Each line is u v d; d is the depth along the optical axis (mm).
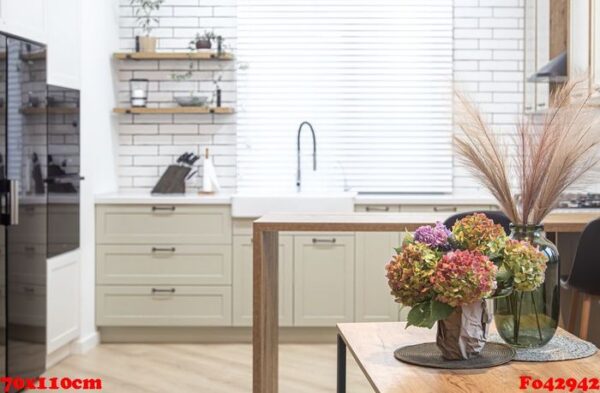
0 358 3928
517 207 2172
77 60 5078
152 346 5469
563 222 3402
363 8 6168
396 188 6227
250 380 4516
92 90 5469
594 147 2057
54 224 4695
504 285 2025
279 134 6203
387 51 6180
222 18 6176
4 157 3953
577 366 1965
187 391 4273
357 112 6195
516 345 2109
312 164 6215
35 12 4414
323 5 6168
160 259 5500
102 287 5504
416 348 2143
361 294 5512
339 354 2490
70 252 4965
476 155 2137
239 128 6195
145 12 6152
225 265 5496
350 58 6191
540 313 2088
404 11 6168
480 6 6148
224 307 5512
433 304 1907
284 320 5512
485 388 1774
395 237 5496
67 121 4879
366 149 6211
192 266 5508
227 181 6199
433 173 6203
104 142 5816
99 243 5492
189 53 5926
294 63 6188
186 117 6184
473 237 2014
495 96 6156
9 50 3992
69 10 4938
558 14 5352
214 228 5496
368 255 5504
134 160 6188
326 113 6199
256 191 6211
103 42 5738
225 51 6125
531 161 2104
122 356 5137
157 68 6152
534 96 5781
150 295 5512
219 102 6047
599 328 4043
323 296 5516
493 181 2141
